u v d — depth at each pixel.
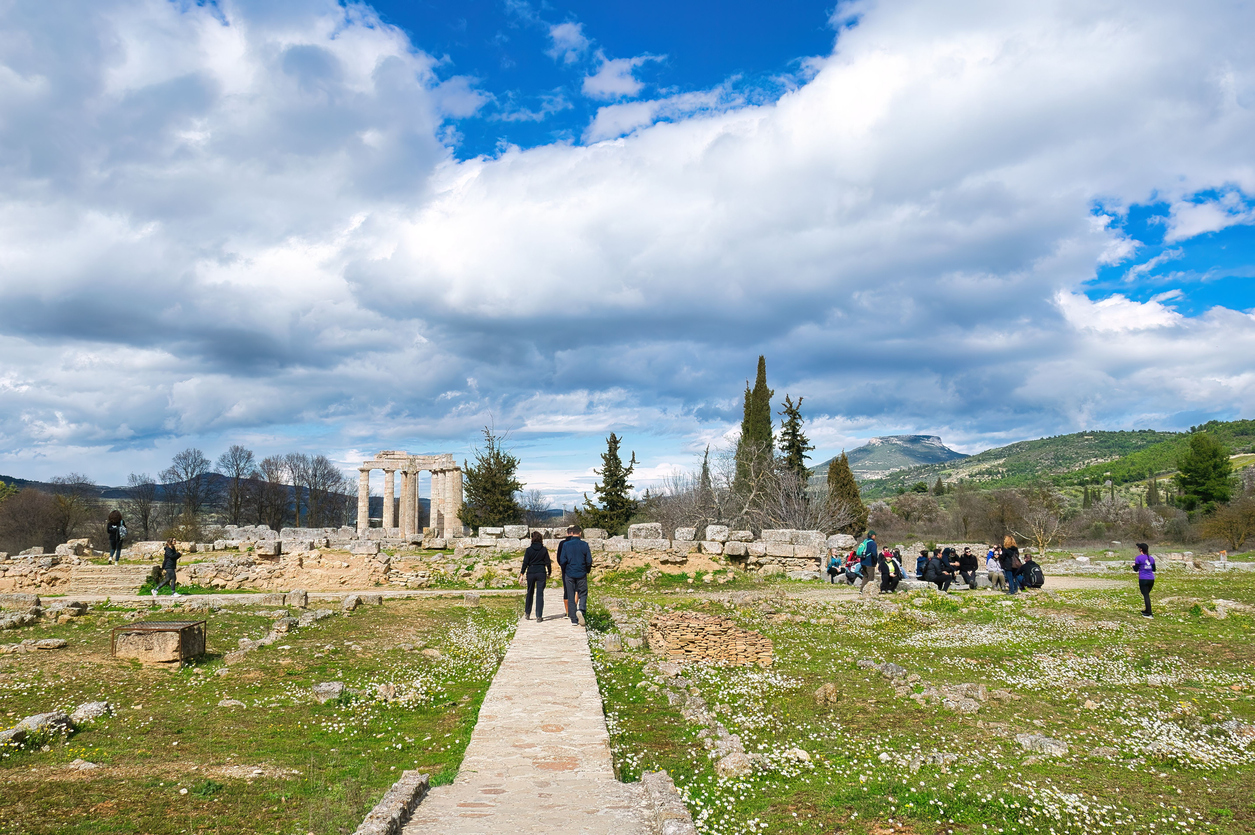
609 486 58.06
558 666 12.27
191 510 86.44
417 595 25.06
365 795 7.24
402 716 10.67
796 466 60.22
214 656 14.88
